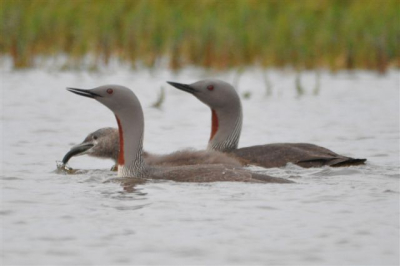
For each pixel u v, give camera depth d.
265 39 28.50
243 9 29.50
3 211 10.12
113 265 8.26
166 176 11.98
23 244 8.85
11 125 17.38
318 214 9.90
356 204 10.33
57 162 13.96
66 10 30.25
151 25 28.94
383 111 19.59
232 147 14.82
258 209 10.12
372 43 27.95
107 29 29.12
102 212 10.06
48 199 10.77
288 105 20.53
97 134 14.26
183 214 9.93
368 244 8.85
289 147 13.86
